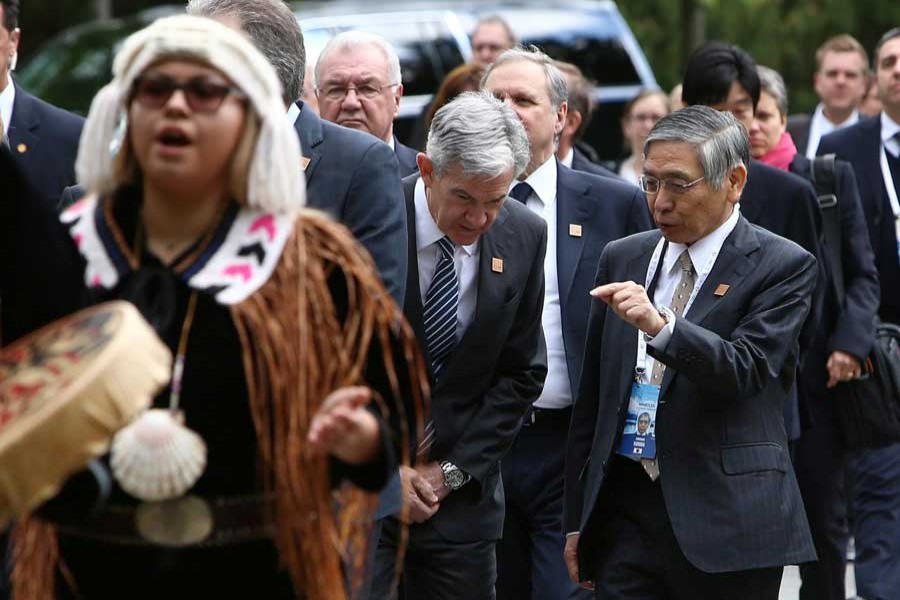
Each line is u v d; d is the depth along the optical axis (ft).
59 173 50.57
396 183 44.62
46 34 160.66
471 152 45.73
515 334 49.70
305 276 30.01
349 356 30.50
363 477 29.71
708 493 44.93
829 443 64.18
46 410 27.40
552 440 55.26
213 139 29.55
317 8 117.29
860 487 68.64
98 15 158.81
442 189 46.65
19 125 50.31
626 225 57.77
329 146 44.01
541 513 55.01
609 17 121.08
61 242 30.68
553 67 58.70
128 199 30.78
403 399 31.55
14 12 49.80
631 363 46.32
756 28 155.74
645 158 46.52
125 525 29.68
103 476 28.91
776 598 46.32
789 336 45.37
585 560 47.85
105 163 30.53
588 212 57.57
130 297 29.96
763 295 45.70
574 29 119.55
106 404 27.58
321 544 30.01
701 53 67.00
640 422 46.11
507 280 48.96
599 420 47.06
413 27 112.06
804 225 61.16
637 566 46.37
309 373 29.76
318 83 58.44
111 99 30.22
